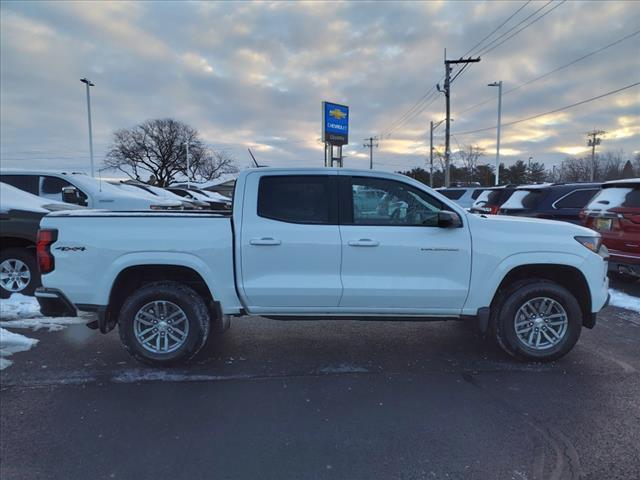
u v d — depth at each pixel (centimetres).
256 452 301
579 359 460
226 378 416
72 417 346
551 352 443
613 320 596
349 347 496
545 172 8656
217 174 8181
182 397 379
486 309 437
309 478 275
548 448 306
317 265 429
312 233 428
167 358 433
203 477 275
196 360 457
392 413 353
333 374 426
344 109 4172
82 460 292
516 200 1021
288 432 326
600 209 744
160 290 430
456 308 439
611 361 455
